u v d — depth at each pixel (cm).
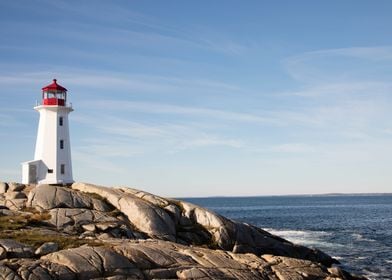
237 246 4328
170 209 4397
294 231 8731
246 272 3012
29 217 3784
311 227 9738
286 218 12888
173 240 4050
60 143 5653
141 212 4144
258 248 4522
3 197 4359
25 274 2319
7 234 3159
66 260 2525
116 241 3241
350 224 10469
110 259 2628
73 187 4812
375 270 4991
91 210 4072
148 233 3994
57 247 2822
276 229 9288
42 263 2450
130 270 2619
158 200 4559
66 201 4197
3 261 2431
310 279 3269
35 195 4228
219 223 4369
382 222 10981
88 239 3228
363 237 7712
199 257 3064
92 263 2552
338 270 3550
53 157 5584
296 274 3238
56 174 5569
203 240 4241
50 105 5628
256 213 16062
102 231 3741
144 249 2903
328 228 9444
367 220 11725
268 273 3144
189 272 2755
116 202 4344
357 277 3894
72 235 3500
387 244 6850
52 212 3916
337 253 6022
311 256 4966
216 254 3234
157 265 2766
